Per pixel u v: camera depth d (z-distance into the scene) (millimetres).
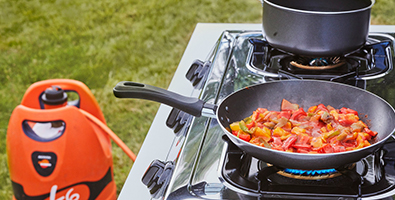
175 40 3865
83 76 3375
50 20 4320
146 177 668
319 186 599
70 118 1288
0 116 2852
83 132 1316
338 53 948
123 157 2326
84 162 1334
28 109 1280
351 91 780
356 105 771
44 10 4500
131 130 2594
